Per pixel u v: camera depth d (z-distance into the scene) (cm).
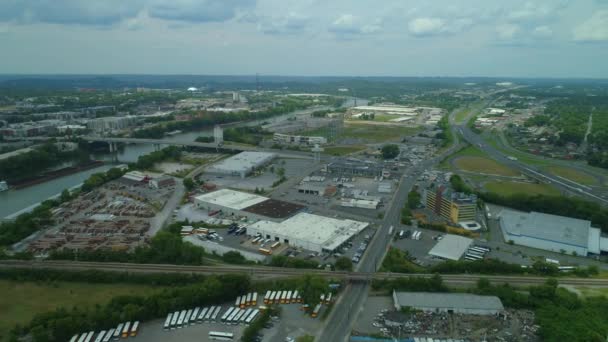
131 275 14812
